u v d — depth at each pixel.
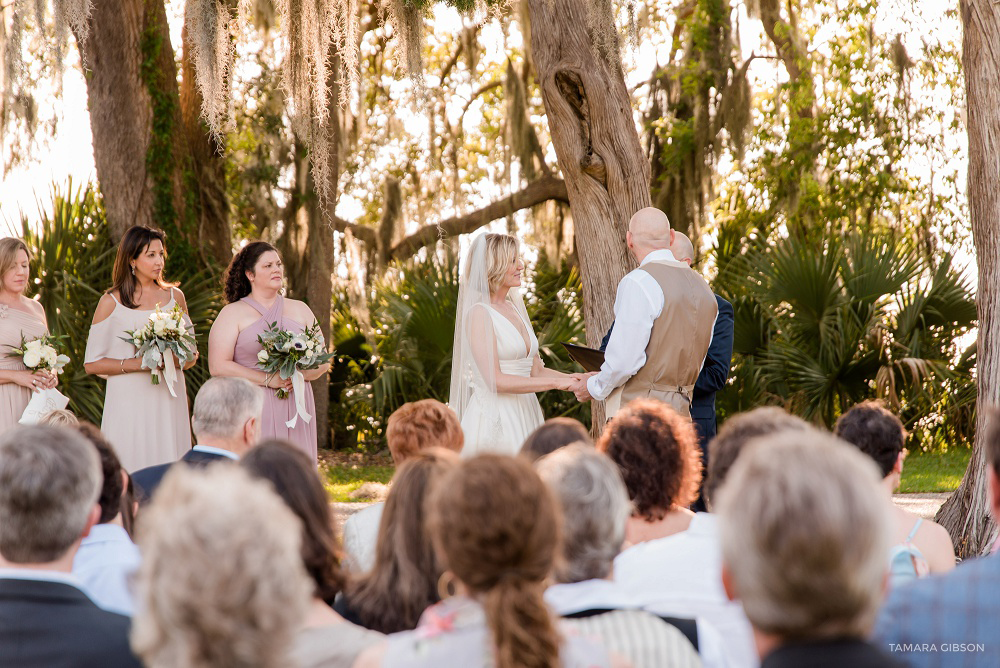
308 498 2.06
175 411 5.29
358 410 13.74
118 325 5.21
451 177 14.55
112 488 2.44
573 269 12.75
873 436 2.61
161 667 1.22
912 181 14.21
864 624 1.16
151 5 10.52
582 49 6.79
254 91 11.84
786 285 10.21
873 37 13.70
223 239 11.34
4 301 5.14
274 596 1.20
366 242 13.74
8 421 5.02
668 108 13.88
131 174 10.44
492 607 1.42
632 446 2.42
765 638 1.20
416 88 7.40
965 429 11.51
